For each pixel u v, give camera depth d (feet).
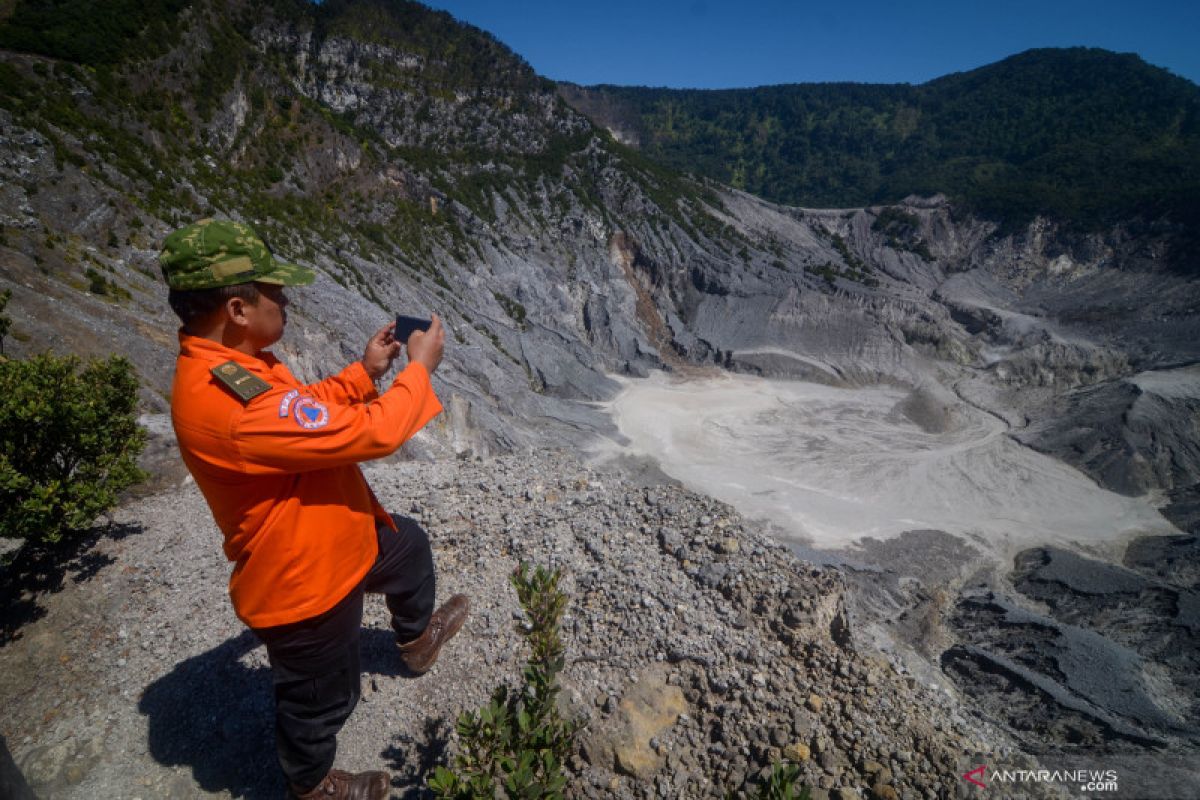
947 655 58.85
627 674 13.96
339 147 214.48
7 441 17.66
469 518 19.13
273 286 7.70
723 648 14.43
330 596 8.37
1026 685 51.11
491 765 10.32
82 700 13.74
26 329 64.85
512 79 327.06
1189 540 125.59
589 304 249.34
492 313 215.51
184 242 7.07
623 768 12.34
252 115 190.60
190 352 7.38
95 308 82.43
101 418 19.43
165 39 169.78
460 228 240.73
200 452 7.18
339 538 8.33
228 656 14.39
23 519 16.89
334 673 9.14
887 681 13.98
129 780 12.03
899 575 109.60
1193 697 69.21
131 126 145.79
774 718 12.92
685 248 290.15
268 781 11.91
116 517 20.08
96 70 147.23
